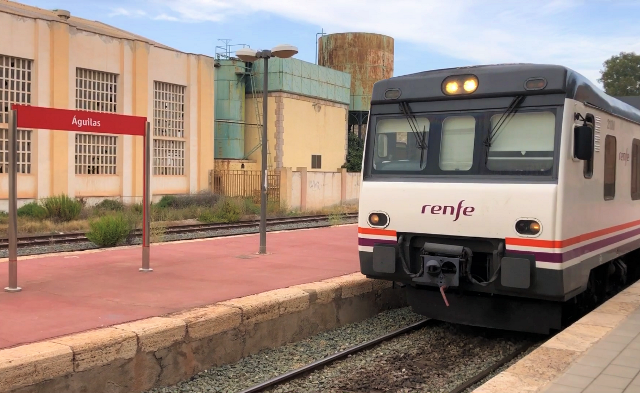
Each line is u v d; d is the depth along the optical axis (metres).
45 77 22.91
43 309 6.87
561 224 6.55
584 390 4.73
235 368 6.83
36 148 22.86
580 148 6.74
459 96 7.24
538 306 7.39
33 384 5.08
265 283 8.70
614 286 9.80
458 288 7.22
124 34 31.44
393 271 7.46
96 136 25.14
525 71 6.89
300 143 34.50
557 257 6.52
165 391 6.11
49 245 15.01
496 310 7.64
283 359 7.19
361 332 8.53
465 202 7.00
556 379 4.97
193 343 6.54
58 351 5.28
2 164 21.88
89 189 24.80
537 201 6.61
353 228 18.16
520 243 6.68
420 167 7.46
